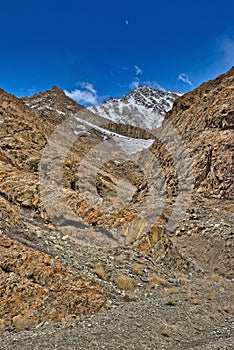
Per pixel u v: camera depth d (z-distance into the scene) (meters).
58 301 9.36
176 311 10.73
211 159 29.25
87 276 11.44
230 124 31.22
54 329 8.22
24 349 6.88
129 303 10.97
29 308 8.77
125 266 14.15
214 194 26.72
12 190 17.08
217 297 13.27
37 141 31.17
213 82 47.47
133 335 8.20
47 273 10.19
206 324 10.07
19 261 10.12
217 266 18.17
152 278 13.85
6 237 11.15
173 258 17.14
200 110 39.09
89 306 9.73
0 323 8.05
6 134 29.28
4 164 21.16
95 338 7.73
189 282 15.18
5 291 8.92
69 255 12.84
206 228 21.44
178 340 8.40
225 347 8.08
